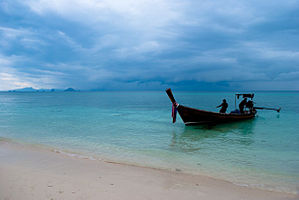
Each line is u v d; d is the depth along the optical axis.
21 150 8.52
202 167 6.70
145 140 10.75
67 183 5.05
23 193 4.45
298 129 14.32
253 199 4.53
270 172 6.34
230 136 11.96
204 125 15.84
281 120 18.84
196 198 4.46
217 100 57.84
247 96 19.56
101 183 5.11
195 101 52.72
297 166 6.91
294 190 5.06
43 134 12.20
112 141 10.48
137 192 4.65
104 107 33.81
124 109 29.97
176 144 9.91
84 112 25.78
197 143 10.11
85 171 6.01
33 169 6.11
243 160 7.51
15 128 14.29
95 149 8.91
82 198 4.27
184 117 14.98
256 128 14.60
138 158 7.63
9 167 6.25
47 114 23.44
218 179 5.70
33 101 54.69
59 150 8.66
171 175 5.89
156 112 25.88
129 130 13.63
